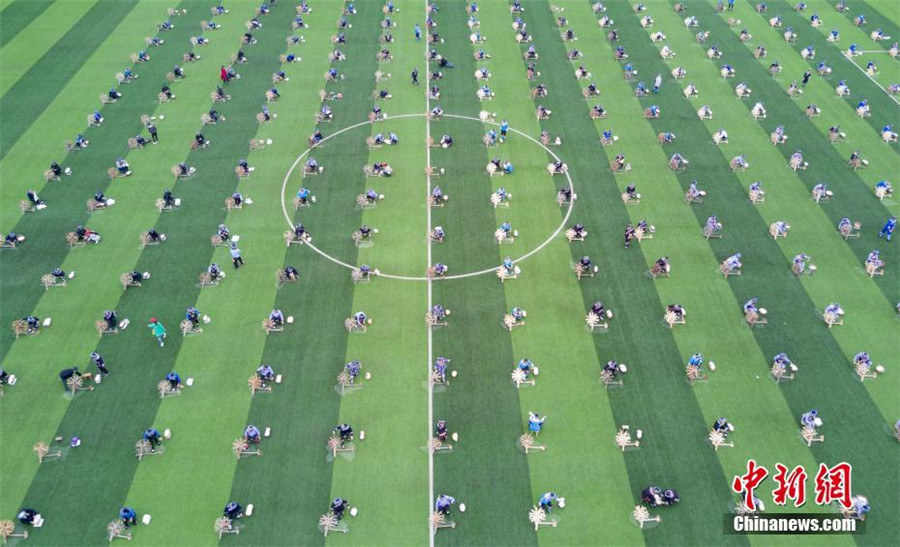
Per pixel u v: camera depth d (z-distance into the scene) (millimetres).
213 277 46344
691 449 36188
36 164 57375
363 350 41656
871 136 60375
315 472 35219
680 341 42031
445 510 33312
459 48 75562
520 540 32531
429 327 43094
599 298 45031
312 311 44250
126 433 37000
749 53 73938
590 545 32312
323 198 54031
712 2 85188
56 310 44281
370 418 37812
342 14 82562
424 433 37062
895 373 39906
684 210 52500
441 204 53375
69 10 82688
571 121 63344
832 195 53594
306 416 37906
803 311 43906
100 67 71375
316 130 62031
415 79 68938
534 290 45750
